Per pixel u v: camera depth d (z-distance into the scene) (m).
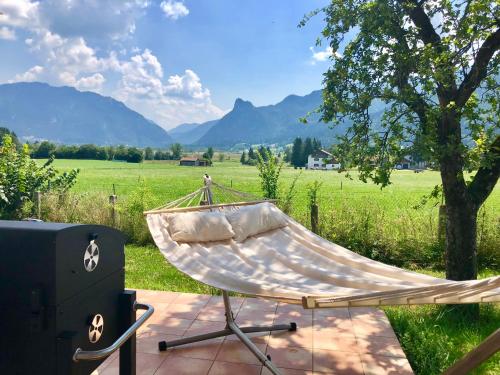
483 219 6.68
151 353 3.41
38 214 9.18
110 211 8.75
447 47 3.69
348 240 7.22
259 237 3.81
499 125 4.00
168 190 29.17
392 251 6.90
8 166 9.38
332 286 2.74
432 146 3.76
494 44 3.87
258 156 8.92
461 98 4.03
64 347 1.61
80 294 1.78
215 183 4.32
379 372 3.14
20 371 1.68
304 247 3.65
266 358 3.08
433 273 6.35
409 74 3.75
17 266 1.63
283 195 8.98
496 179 4.23
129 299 2.14
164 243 3.29
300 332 3.85
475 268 4.28
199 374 3.09
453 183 4.17
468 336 3.93
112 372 3.08
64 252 1.65
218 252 3.38
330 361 3.31
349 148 4.03
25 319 1.64
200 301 4.66
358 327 3.97
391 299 2.15
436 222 7.03
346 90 3.97
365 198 8.70
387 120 3.89
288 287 2.62
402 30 3.91
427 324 4.16
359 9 3.92
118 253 2.13
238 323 4.05
